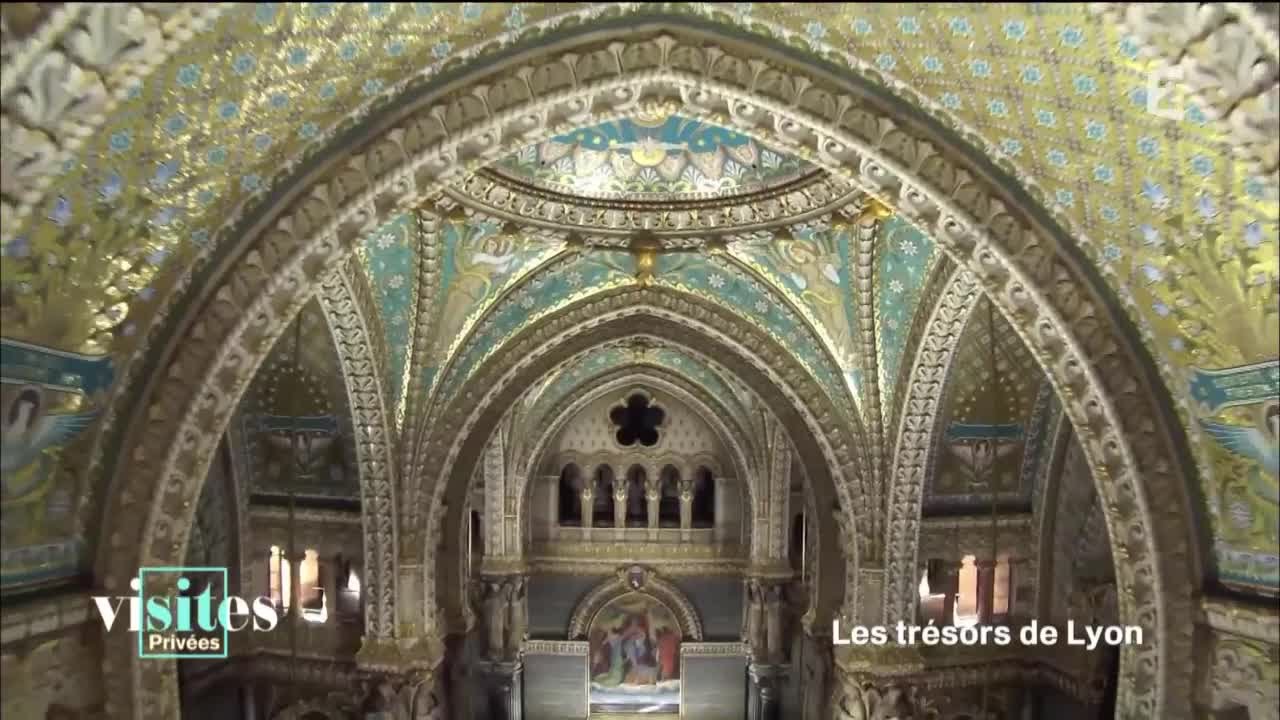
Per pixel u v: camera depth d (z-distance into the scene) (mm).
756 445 17578
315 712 11195
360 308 8883
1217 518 4945
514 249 9789
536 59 4840
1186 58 3564
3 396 4066
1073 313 5074
